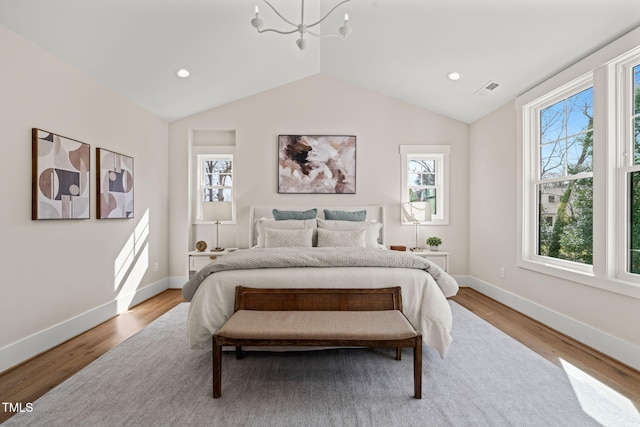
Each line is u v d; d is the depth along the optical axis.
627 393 1.87
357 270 2.36
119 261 3.50
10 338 2.25
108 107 3.34
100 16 2.45
